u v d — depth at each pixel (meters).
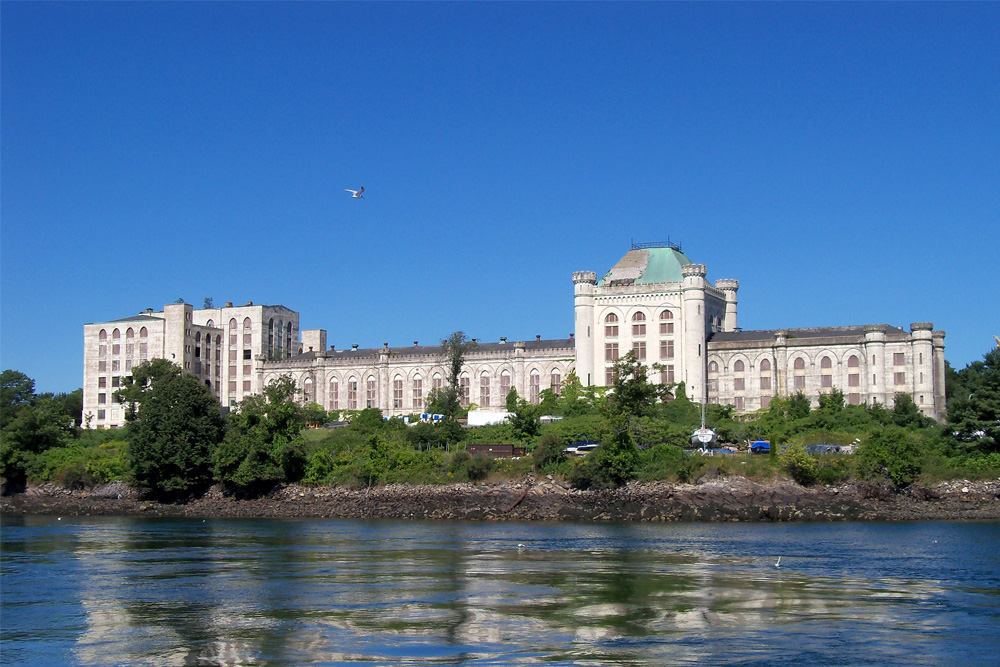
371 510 138.88
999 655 48.03
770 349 175.88
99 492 158.12
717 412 166.50
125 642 51.53
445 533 107.44
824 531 106.69
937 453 134.12
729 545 92.19
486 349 198.50
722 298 194.00
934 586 66.88
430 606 60.38
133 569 77.69
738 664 46.47
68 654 49.28
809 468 128.38
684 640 51.12
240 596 64.31
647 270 188.50
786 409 165.00
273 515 141.50
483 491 135.75
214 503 147.88
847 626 54.19
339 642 51.09
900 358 166.00
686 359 179.12
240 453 148.00
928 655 48.09
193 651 49.59
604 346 185.50
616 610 58.78
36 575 74.44
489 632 53.12
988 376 139.62
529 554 85.75
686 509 125.75
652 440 137.38
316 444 161.12
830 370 170.88
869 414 156.50
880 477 128.38
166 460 148.75
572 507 129.88
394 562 80.88
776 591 64.94
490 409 194.50
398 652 49.03
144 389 195.50
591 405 174.75
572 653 48.59
